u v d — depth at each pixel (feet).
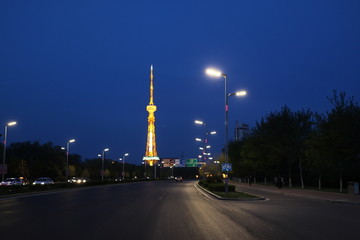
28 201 91.76
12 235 39.37
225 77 121.49
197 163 419.95
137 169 556.10
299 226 46.93
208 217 56.24
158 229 43.62
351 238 38.52
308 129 173.68
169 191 146.20
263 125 193.26
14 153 295.69
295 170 206.18
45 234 40.01
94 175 405.59
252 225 47.47
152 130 563.07
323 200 95.96
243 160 246.06
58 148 345.92
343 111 124.67
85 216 57.26
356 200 90.84
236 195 106.63
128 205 78.43
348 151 118.52
